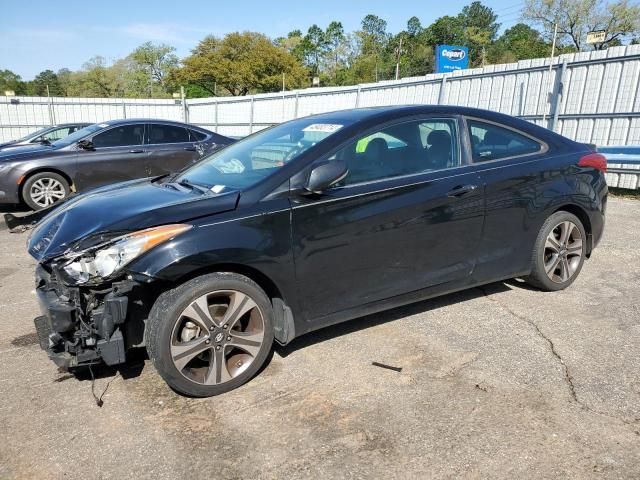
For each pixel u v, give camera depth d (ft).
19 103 76.84
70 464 7.89
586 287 14.97
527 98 36.42
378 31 293.84
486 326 12.45
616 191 31.89
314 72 262.06
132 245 8.83
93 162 27.66
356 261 10.78
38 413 9.22
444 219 11.69
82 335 9.00
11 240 22.29
